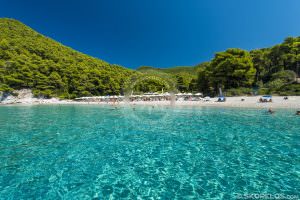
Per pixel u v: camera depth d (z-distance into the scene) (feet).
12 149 32.76
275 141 34.50
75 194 18.89
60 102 181.98
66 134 44.27
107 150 32.32
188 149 32.09
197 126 51.26
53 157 29.01
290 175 21.70
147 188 19.88
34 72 196.65
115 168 24.95
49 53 251.39
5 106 136.05
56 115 80.84
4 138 40.45
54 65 223.30
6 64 182.70
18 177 22.45
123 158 28.53
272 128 44.83
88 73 245.04
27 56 217.77
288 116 59.62
